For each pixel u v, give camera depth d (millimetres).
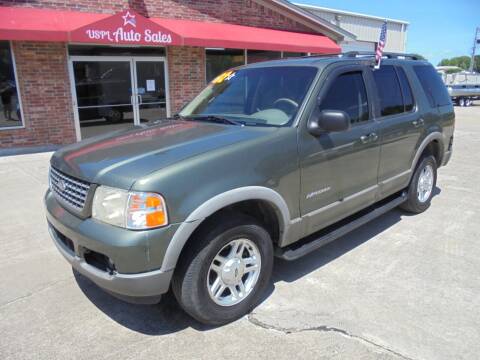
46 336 2920
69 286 3605
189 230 2604
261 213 3273
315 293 3418
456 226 4926
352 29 24500
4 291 3525
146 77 11672
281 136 3164
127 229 2506
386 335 2854
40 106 10000
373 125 4047
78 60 10359
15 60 9484
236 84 4152
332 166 3570
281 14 14453
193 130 3402
